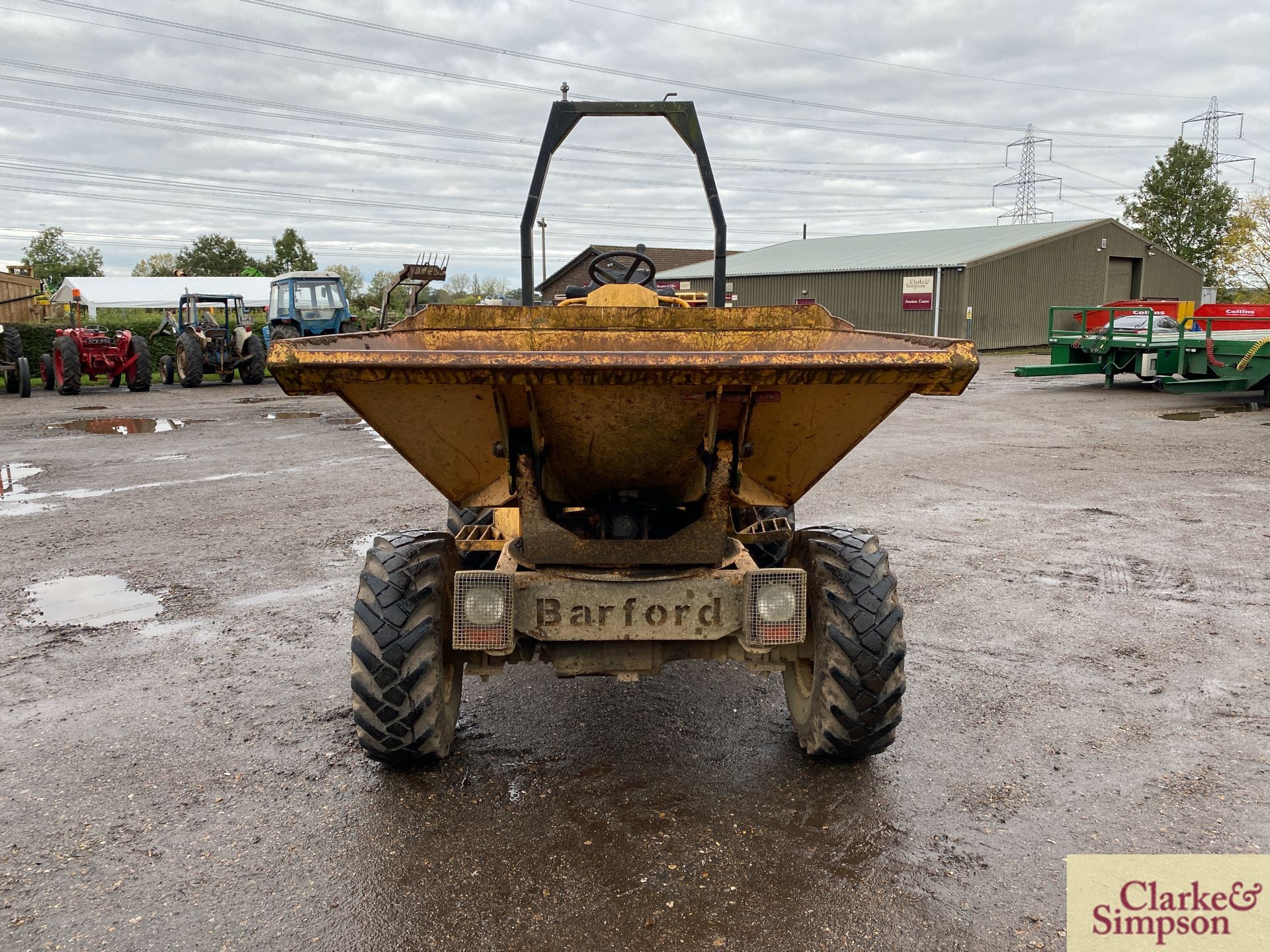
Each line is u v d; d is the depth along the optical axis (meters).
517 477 2.91
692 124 4.28
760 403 2.71
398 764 3.25
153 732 3.58
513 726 3.64
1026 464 9.41
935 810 2.99
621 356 2.42
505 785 3.18
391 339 3.28
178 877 2.65
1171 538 6.40
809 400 2.70
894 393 2.62
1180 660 4.23
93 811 3.01
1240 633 4.58
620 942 2.37
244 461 9.82
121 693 3.95
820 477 3.04
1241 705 3.75
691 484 3.07
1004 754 3.36
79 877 2.65
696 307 3.97
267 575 5.67
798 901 2.53
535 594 2.89
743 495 3.00
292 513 7.33
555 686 4.03
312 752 3.42
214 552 6.18
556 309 3.61
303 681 4.07
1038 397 16.03
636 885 2.61
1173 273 40.84
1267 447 10.31
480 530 3.60
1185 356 15.09
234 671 4.19
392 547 3.14
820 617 3.05
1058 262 34.94
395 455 10.23
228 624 4.80
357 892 2.58
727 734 3.56
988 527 6.75
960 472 8.99
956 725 3.60
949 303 31.84
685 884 2.61
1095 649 4.39
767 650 2.94
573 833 2.87
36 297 19.52
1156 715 3.66
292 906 2.52
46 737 3.54
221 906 2.52
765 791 3.12
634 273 5.19
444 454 2.89
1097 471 9.00
